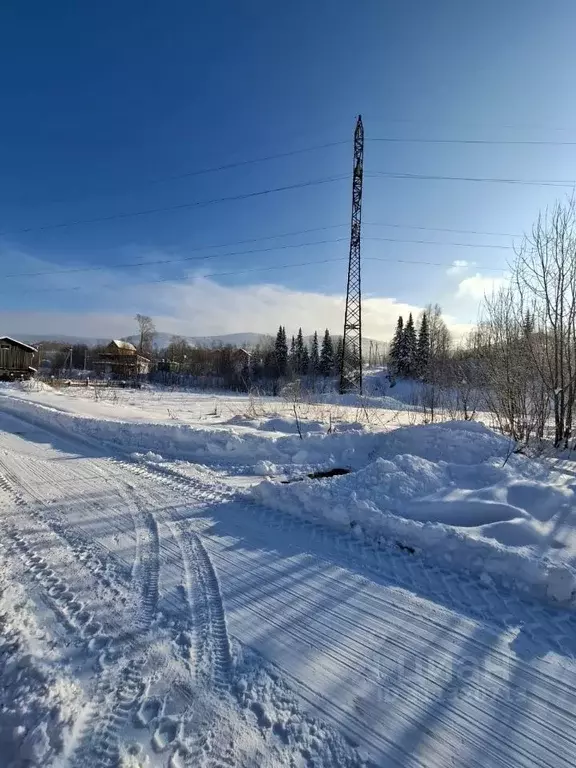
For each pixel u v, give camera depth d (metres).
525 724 2.38
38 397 17.77
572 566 3.68
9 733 2.27
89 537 4.75
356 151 25.77
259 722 2.37
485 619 3.30
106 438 10.29
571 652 2.94
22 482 6.86
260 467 7.68
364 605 3.46
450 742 2.26
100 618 3.26
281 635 3.09
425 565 4.11
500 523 4.30
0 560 4.18
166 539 4.69
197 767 2.10
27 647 2.89
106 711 2.42
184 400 25.28
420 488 5.30
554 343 9.38
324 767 2.12
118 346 62.22
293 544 4.57
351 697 2.54
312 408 16.17
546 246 9.45
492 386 10.51
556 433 9.29
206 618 3.28
